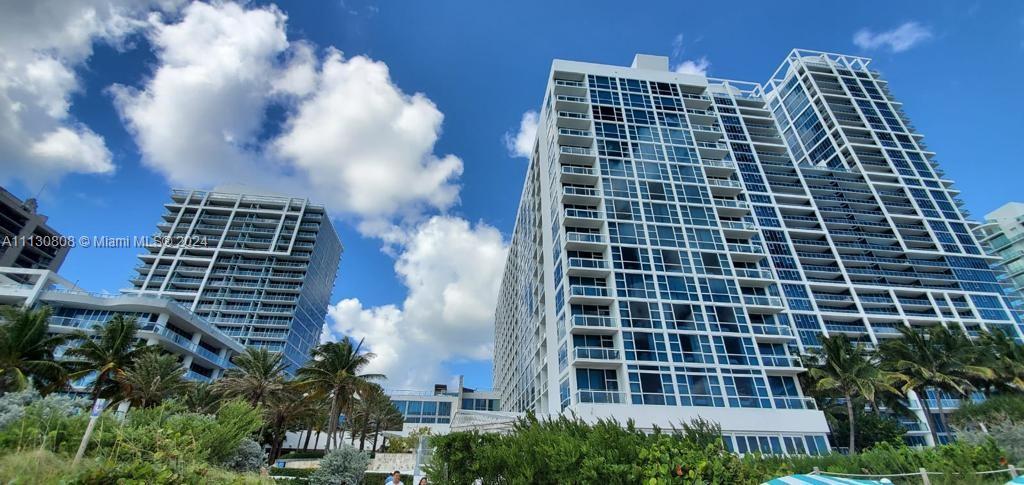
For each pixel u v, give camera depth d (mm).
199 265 98688
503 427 25562
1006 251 86500
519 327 64500
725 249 42750
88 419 11781
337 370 39250
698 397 34125
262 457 17859
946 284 60625
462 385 88750
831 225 64000
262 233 105312
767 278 41969
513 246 77000
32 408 11188
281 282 99812
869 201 68188
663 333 36938
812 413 34094
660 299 38625
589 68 54156
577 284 39531
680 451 8086
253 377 39344
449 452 16125
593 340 37188
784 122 88812
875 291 58781
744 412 33406
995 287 61219
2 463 8219
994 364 39875
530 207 60594
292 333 94062
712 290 40000
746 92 74938
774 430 33062
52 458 9062
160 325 53281
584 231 43375
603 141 48281
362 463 21344
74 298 52312
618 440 9570
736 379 35594
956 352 39594
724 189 47469
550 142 51594
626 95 52719
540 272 52031
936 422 49219
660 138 49844
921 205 67500
